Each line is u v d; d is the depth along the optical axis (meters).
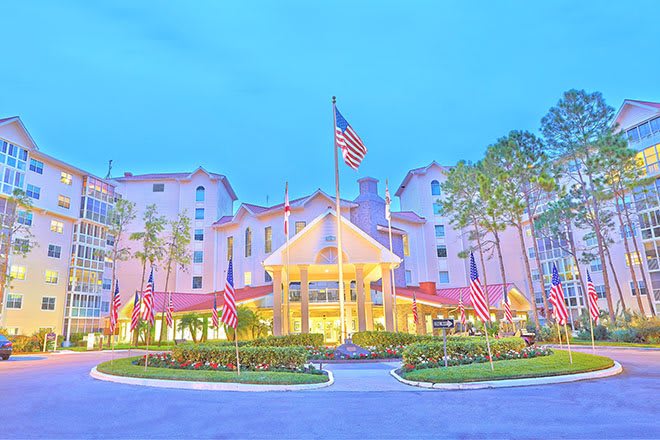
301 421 8.52
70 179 50.62
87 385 13.78
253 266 48.41
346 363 20.25
